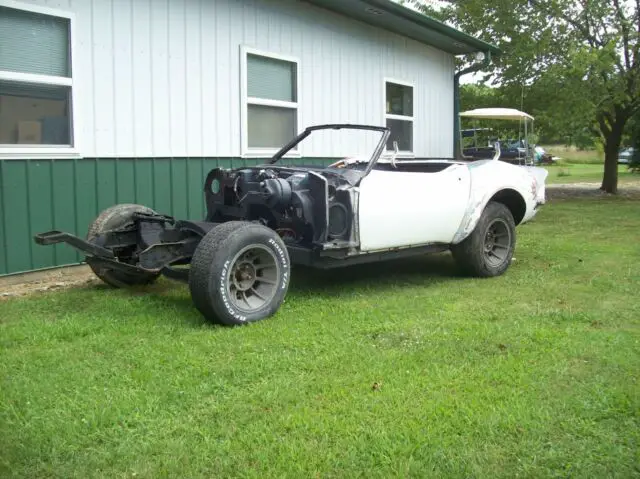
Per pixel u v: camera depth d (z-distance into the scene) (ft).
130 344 13.71
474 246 20.85
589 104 47.21
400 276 21.65
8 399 10.69
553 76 48.03
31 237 20.25
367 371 12.09
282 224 17.99
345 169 18.69
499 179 21.65
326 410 10.39
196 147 25.12
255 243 15.39
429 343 13.82
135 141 22.99
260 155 27.89
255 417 10.14
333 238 17.48
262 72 28.09
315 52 30.73
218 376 11.84
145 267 16.52
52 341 13.94
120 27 22.20
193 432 9.64
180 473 8.55
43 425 9.75
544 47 49.21
